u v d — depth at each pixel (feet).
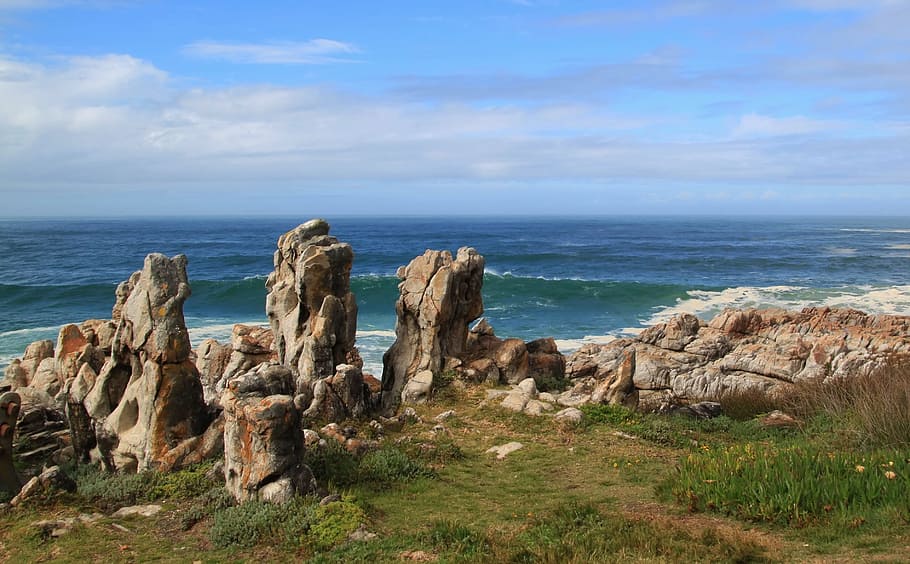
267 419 41.19
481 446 55.47
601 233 592.60
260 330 80.64
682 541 32.68
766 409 68.80
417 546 34.83
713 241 444.96
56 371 69.92
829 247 370.53
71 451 57.16
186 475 47.73
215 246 406.62
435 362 74.08
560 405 66.69
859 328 94.32
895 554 29.12
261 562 35.47
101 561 36.52
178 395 50.93
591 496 42.83
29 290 194.80
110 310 174.81
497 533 36.47
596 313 163.84
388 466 48.21
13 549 38.09
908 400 50.52
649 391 94.07
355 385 63.52
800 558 30.27
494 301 178.91
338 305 67.56
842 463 38.86
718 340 97.60
